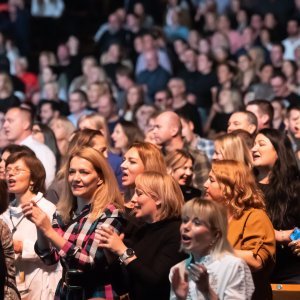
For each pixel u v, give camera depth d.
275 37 26.55
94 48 28.62
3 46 28.09
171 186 10.14
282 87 22.00
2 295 10.11
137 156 11.14
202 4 28.38
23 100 25.66
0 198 10.23
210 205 9.07
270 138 11.70
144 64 26.06
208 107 23.89
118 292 10.28
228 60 24.59
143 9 28.56
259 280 10.14
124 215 10.35
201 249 9.09
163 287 9.89
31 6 30.66
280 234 11.03
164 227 10.05
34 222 10.09
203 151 14.95
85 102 21.67
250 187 10.30
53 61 27.16
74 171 10.43
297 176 11.59
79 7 31.56
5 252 10.30
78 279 10.16
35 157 11.70
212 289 8.85
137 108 21.05
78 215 10.49
